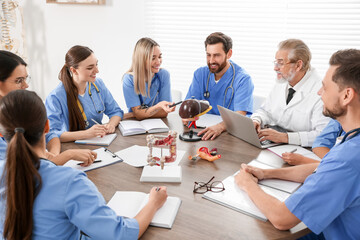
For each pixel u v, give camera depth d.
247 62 3.18
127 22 3.50
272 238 1.01
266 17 3.01
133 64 2.38
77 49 1.98
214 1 3.17
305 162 1.51
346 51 1.00
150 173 1.39
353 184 0.95
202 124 2.13
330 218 0.98
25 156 0.82
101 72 3.78
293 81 2.04
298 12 2.87
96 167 1.49
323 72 2.88
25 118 0.85
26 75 1.61
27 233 0.85
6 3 3.49
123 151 1.68
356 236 1.01
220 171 1.47
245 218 1.12
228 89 2.46
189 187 1.33
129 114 2.40
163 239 1.01
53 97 2.01
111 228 0.90
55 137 1.77
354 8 2.66
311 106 2.00
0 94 1.56
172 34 3.41
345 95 0.98
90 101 2.17
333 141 1.67
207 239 1.01
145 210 1.07
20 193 0.82
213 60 2.35
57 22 3.78
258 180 1.35
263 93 3.19
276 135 1.81
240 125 1.77
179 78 3.50
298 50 1.92
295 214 1.01
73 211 0.87
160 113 2.29
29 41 3.97
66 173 0.89
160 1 3.36
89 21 3.63
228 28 3.18
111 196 1.25
